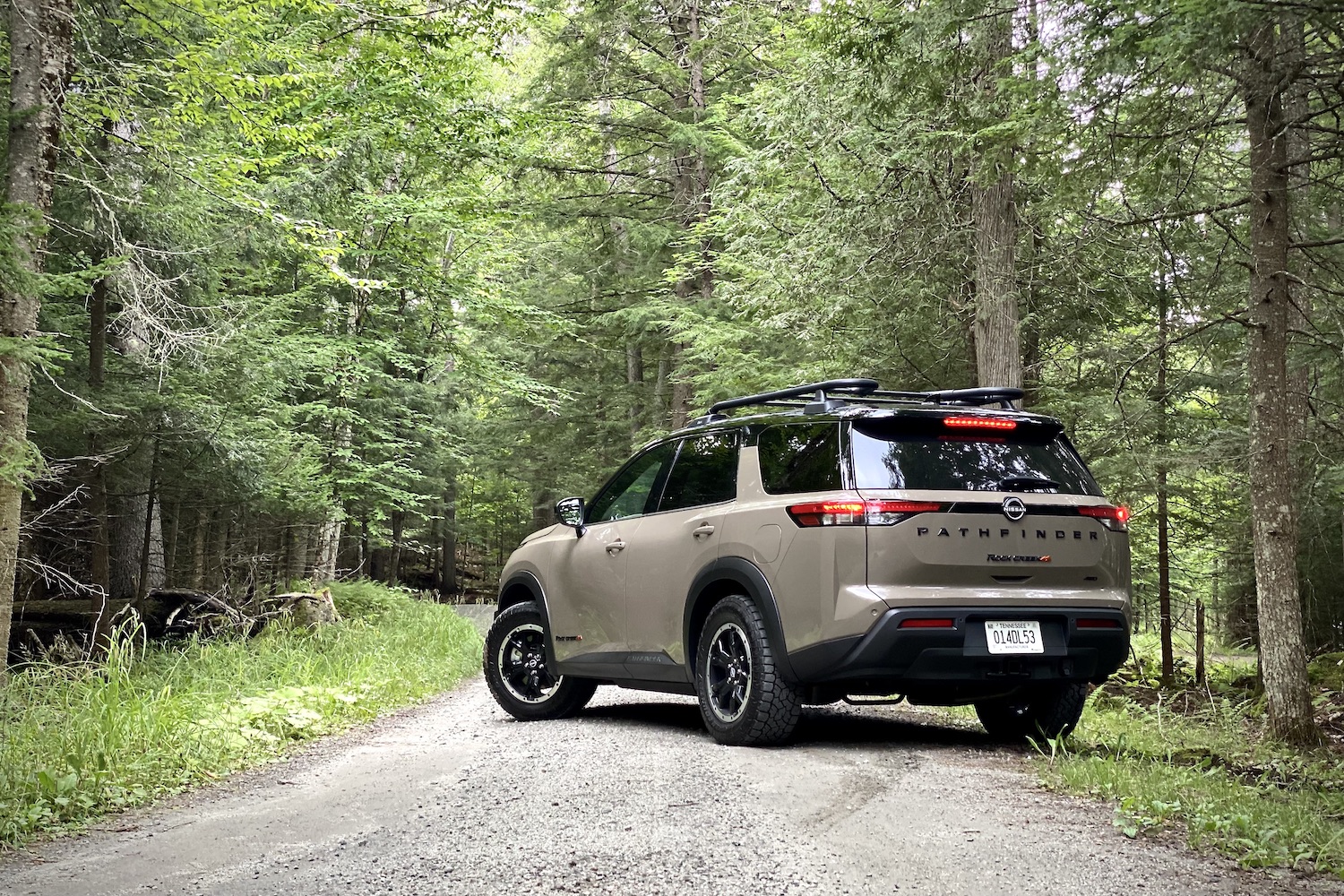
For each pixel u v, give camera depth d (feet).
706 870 11.47
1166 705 37.47
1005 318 37.52
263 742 21.63
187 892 11.21
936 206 37.58
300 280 59.21
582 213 79.87
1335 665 41.42
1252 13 19.86
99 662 28.40
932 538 17.63
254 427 40.19
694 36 74.28
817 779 15.88
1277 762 23.41
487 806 14.65
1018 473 18.83
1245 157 35.24
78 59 32.55
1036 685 18.61
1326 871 11.62
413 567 130.41
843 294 39.45
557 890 10.89
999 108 29.73
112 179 34.81
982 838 12.73
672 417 79.00
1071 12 23.24
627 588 22.56
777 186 40.06
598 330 86.43
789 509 18.67
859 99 33.60
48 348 25.96
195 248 36.58
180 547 58.59
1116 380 39.45
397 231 60.90
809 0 56.13
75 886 11.60
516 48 87.20
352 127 51.16
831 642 17.71
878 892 10.79
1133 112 25.70
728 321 66.64
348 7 42.19
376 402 64.13
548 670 25.07
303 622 43.60
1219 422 40.70
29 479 27.43
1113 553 18.97
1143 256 36.55
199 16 35.09
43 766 17.06
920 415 18.51
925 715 25.81
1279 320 28.76
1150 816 13.71
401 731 24.31
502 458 105.81
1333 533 39.65
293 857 12.50
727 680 19.75
